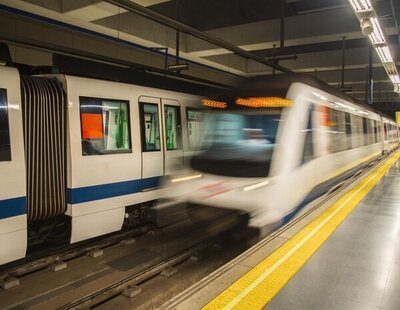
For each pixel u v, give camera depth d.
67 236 5.79
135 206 6.68
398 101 32.78
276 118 5.48
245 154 5.44
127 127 6.27
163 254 5.90
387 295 3.17
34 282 4.85
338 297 3.12
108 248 6.12
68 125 5.36
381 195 7.67
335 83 21.78
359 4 6.03
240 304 2.96
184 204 5.76
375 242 4.55
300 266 3.77
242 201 5.21
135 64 7.75
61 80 5.48
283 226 5.23
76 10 9.07
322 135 6.73
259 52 17.53
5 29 9.30
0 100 4.56
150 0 8.84
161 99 7.03
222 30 13.61
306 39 12.23
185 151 7.48
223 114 5.84
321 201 7.04
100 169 5.73
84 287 4.75
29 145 4.94
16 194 4.63
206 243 5.97
